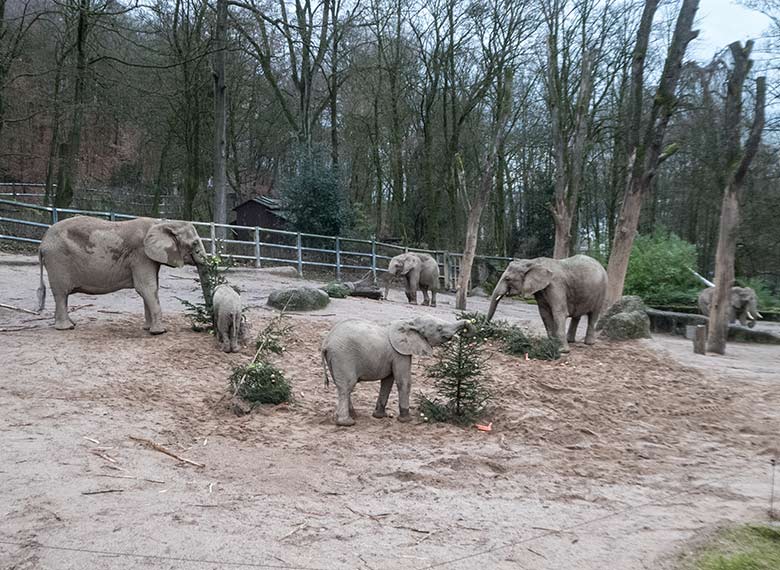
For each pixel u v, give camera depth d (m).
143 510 4.73
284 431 7.13
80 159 36.03
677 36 18.59
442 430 7.36
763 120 14.89
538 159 44.31
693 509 5.19
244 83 37.12
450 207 38.38
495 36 34.47
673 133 33.16
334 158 36.06
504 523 4.76
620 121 34.00
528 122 40.66
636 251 27.52
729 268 15.29
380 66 35.03
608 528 4.70
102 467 5.60
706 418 8.66
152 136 34.81
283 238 31.50
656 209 43.59
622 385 10.52
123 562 3.93
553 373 11.21
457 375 7.78
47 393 7.85
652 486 5.80
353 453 6.43
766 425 8.34
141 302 15.17
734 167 15.34
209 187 41.28
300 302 16.34
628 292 27.08
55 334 10.95
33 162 34.62
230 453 6.29
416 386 9.55
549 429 7.64
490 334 13.23
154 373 9.32
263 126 43.09
